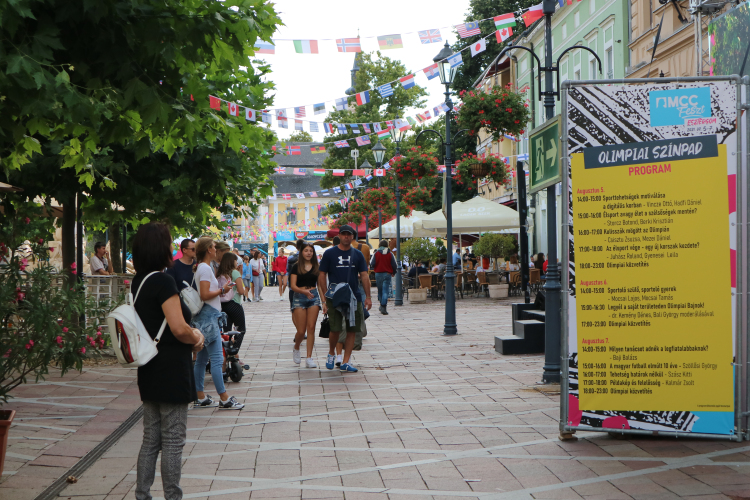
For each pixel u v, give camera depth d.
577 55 30.91
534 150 9.77
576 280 6.75
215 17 5.63
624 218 6.68
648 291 6.64
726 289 6.54
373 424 7.73
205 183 12.24
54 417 8.28
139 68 5.66
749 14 12.38
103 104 5.78
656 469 5.74
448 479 5.67
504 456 6.29
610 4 27.09
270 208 81.81
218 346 8.91
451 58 12.54
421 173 25.19
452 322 16.36
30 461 6.38
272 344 15.83
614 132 6.69
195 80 6.29
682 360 6.60
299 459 6.41
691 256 6.58
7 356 7.10
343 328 11.45
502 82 43.16
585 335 6.74
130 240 24.67
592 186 6.73
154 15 5.52
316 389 10.05
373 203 33.19
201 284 8.90
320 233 62.94
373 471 5.96
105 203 13.16
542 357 12.46
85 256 24.02
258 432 7.53
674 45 19.97
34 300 7.20
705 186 6.55
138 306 4.80
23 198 11.19
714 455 6.11
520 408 8.29
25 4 4.73
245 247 58.34
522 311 14.34
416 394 9.39
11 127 5.55
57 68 5.36
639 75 23.09
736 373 6.55
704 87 6.56
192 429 7.77
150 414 4.90
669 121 6.60
